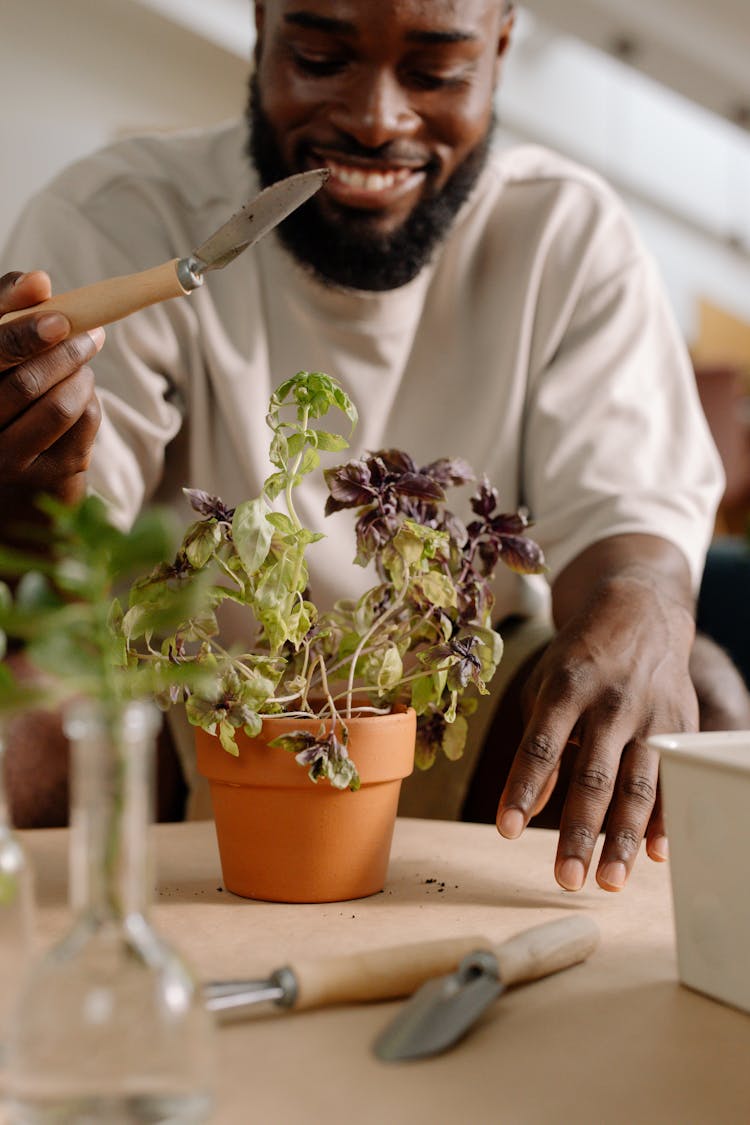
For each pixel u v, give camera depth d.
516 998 0.69
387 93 1.39
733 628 2.62
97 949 0.49
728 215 6.43
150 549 0.49
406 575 0.85
